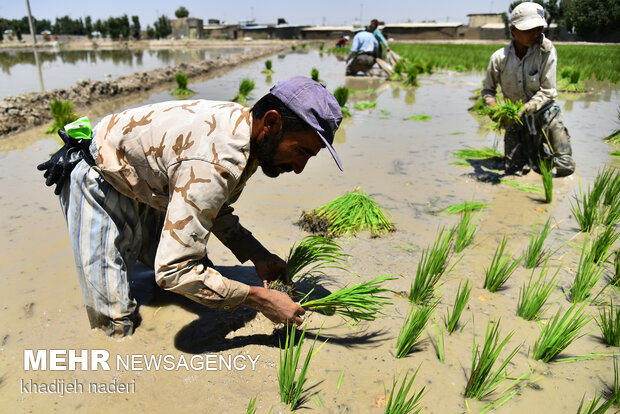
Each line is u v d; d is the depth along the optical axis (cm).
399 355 225
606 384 208
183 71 1538
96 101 996
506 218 399
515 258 327
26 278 288
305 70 1831
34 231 353
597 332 247
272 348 230
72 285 282
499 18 6316
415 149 626
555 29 4612
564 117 838
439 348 224
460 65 1889
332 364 219
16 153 587
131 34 7594
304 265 285
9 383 204
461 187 478
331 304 233
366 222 370
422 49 2897
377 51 1566
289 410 191
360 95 1149
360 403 195
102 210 222
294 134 180
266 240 346
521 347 234
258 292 202
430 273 273
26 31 8769
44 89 1213
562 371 217
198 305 260
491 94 498
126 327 233
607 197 418
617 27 4244
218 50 4094
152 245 271
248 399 196
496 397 200
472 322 254
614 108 932
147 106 206
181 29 7850
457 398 199
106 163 206
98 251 224
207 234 191
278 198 434
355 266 313
